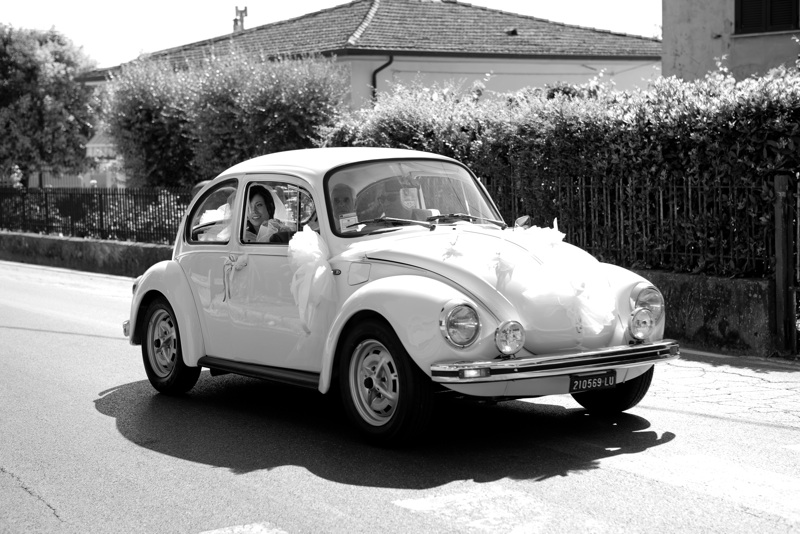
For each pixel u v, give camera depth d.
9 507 5.45
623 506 5.11
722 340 9.73
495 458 6.10
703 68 19.98
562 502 5.20
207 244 7.80
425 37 28.70
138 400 8.19
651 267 10.80
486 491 5.43
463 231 6.91
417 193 7.28
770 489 5.35
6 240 25.52
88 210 22.89
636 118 10.75
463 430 6.85
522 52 28.72
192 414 7.60
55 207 24.36
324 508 5.23
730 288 9.64
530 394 6.05
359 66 27.17
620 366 6.21
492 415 7.30
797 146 9.42
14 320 13.30
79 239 22.48
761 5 19.09
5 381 9.10
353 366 6.40
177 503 5.43
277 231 7.27
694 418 7.01
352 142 14.95
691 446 6.26
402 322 5.94
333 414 7.53
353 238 6.85
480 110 13.28
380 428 6.27
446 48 27.78
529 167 12.07
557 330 6.14
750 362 9.12
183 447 6.62
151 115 24.42
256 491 5.59
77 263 22.44
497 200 12.65
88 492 5.68
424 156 7.56
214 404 7.96
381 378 6.31
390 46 27.28
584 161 11.40
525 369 5.84
